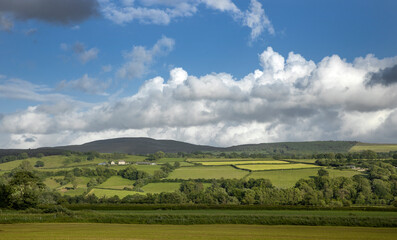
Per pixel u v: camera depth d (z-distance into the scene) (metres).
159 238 51.75
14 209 93.12
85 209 97.38
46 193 145.12
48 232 56.62
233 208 96.12
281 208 95.88
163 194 146.38
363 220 72.12
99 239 50.00
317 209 94.88
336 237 54.31
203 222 74.31
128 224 72.12
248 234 56.97
